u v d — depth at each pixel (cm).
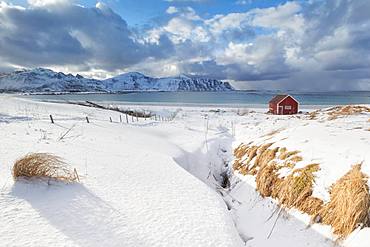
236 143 1742
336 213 614
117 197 727
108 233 551
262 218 788
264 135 1508
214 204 767
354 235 548
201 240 577
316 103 9150
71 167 930
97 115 3538
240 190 1048
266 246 661
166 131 2403
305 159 852
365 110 2981
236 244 621
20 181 712
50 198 657
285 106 4722
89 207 643
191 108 6203
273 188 865
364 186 593
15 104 4131
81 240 510
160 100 11769
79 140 1509
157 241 553
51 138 1484
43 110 3669
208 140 1914
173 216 664
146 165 1102
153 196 770
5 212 571
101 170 941
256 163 1128
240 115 4300
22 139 1380
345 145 848
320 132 1111
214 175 1395
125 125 2559
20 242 480
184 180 947
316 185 727
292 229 680
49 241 492
